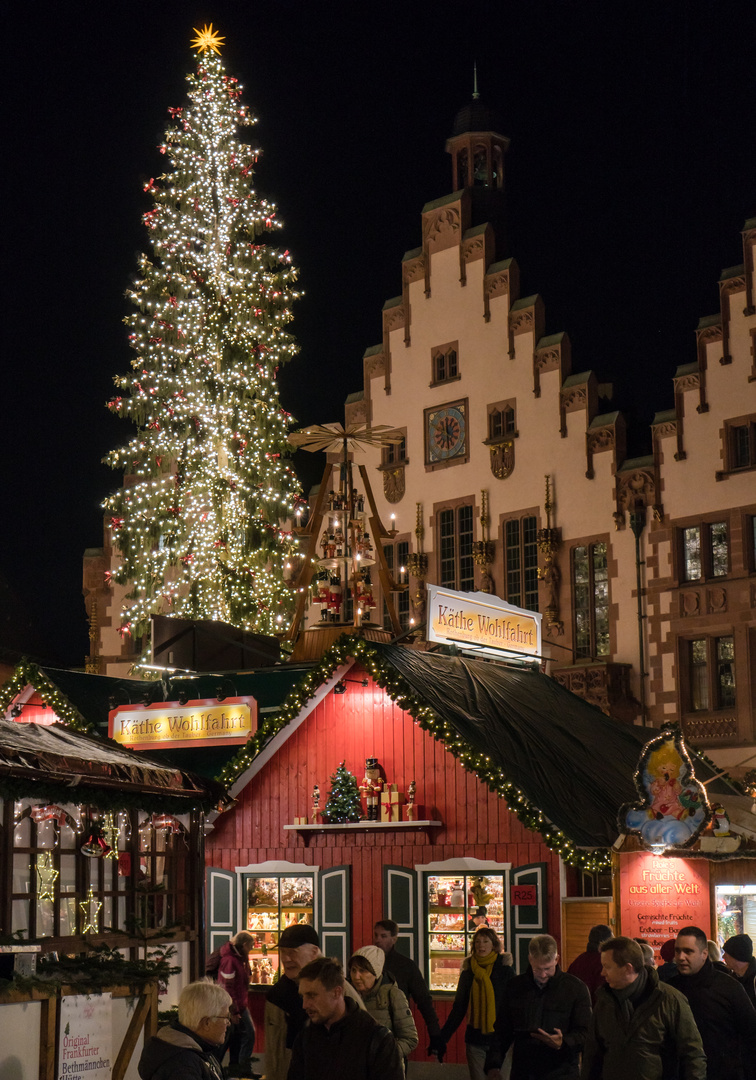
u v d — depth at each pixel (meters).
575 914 19.73
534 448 41.50
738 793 27.69
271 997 10.12
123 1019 12.22
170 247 39.62
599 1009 9.53
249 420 39.38
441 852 21.05
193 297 39.91
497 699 22.97
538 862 20.14
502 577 41.59
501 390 42.56
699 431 38.28
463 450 43.16
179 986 14.30
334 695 22.41
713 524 37.81
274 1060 9.98
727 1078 9.99
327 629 25.14
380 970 10.89
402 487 44.44
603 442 40.12
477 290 43.62
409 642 25.45
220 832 23.02
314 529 25.88
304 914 21.95
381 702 22.02
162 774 13.55
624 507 39.34
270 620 38.62
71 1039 11.20
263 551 38.91
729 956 12.25
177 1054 8.20
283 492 39.81
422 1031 20.47
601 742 24.20
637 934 17.98
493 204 46.47
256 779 22.88
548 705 24.50
